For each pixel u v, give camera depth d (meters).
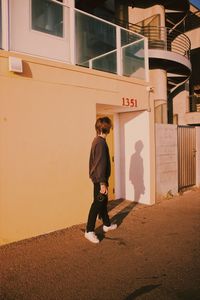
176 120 19.86
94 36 6.70
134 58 7.55
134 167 8.13
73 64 6.21
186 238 5.24
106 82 6.54
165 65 15.06
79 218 6.00
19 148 5.09
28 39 5.58
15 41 5.38
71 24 6.23
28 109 5.20
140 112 7.91
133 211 7.11
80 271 3.99
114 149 8.33
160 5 15.22
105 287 3.56
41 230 5.40
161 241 5.10
